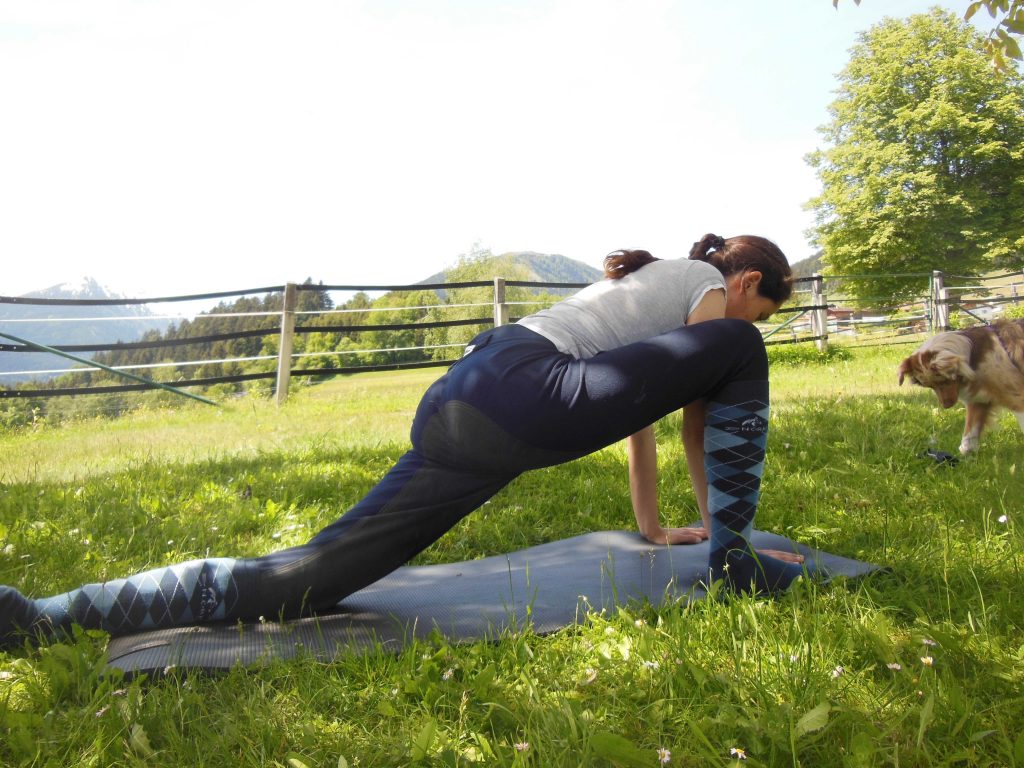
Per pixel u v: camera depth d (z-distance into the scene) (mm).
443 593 2320
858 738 1312
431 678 1703
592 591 2277
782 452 4355
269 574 1934
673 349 1865
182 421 8609
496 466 1855
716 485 2098
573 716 1450
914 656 1742
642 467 2783
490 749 1388
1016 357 4055
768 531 2926
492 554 2900
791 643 1777
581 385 1796
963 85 35250
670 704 1529
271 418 8211
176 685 1688
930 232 34062
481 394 1826
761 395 2041
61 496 3855
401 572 2576
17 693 1692
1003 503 2918
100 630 1873
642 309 2070
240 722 1561
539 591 2297
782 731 1401
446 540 3039
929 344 4312
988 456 4105
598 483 3816
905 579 2273
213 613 1917
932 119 34594
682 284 2123
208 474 4469
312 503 3717
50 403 10281
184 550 2973
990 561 2324
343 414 8289
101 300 8984
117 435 7527
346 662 1787
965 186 34875
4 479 4691
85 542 2979
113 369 9109
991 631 1813
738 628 1865
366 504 1942
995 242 33281
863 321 15328
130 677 1731
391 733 1529
